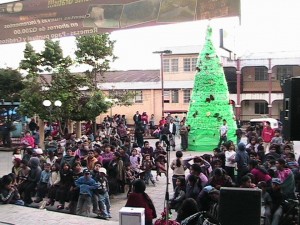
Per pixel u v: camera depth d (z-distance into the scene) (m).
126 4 6.30
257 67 45.97
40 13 7.03
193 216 6.74
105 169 12.80
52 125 28.47
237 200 6.02
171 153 24.62
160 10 6.06
